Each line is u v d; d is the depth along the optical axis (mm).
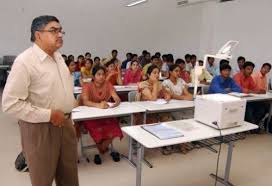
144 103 3369
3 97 1528
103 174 2805
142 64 6621
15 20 7148
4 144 3477
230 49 2748
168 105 3271
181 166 3068
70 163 1840
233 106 2256
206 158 3303
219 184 2715
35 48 1592
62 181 1895
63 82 1689
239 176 2889
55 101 1639
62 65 1718
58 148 1724
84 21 7777
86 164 3018
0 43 7145
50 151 1672
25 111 1528
